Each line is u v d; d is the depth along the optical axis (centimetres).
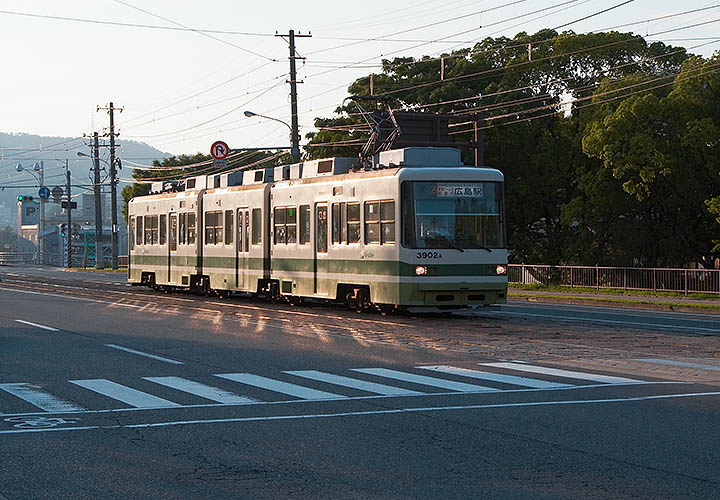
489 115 5556
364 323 2558
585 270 4444
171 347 2012
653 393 1355
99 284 5359
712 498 790
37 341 2153
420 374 1570
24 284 5406
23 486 841
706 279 3834
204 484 846
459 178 2697
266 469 902
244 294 4069
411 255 2634
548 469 895
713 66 4403
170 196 4088
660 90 4719
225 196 3612
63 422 1150
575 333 2286
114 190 8662
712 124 4259
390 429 1098
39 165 11450
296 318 2738
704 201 4300
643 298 3741
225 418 1173
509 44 5872
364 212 2800
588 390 1387
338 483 846
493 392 1370
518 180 5453
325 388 1420
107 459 948
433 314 2889
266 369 1647
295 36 5138
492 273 2702
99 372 1619
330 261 2958
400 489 823
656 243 4922
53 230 13738
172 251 4066
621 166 4384
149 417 1182
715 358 1788
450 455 959
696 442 1012
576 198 4997
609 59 5475
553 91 5572
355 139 6078
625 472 881
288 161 8281
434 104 5625
